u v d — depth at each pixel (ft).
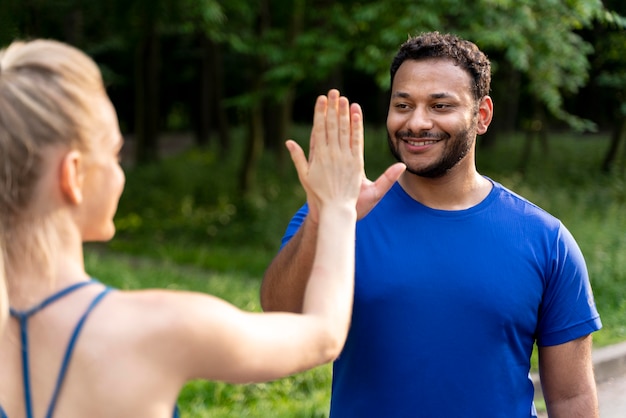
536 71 33.22
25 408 3.74
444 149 6.57
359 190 4.70
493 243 6.61
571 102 59.98
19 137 3.66
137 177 55.62
